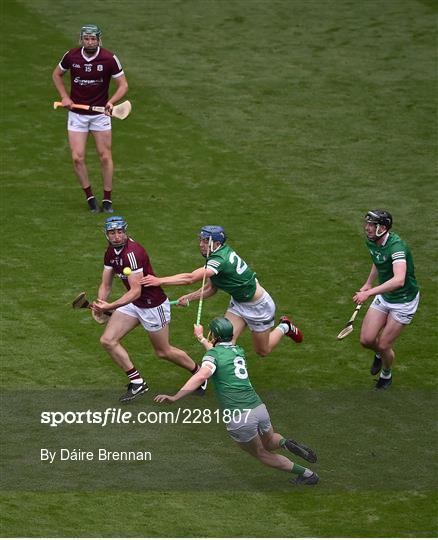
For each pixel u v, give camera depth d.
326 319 56.84
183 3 93.75
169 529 42.03
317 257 62.38
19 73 82.69
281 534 41.81
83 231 64.62
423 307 58.06
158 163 72.69
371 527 42.34
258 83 82.38
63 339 54.66
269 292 59.00
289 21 91.19
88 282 59.53
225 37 88.56
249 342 55.38
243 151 74.12
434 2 93.69
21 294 58.28
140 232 64.44
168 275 59.97
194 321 56.75
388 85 82.19
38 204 67.69
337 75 83.50
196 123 77.31
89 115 65.12
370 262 61.94
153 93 80.75
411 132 76.56
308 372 52.81
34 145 74.56
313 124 77.50
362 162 72.94
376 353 51.59
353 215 66.75
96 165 72.81
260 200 68.44
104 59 64.56
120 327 49.53
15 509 43.03
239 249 62.97
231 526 42.28
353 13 92.56
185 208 67.38
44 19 90.12
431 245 63.75
